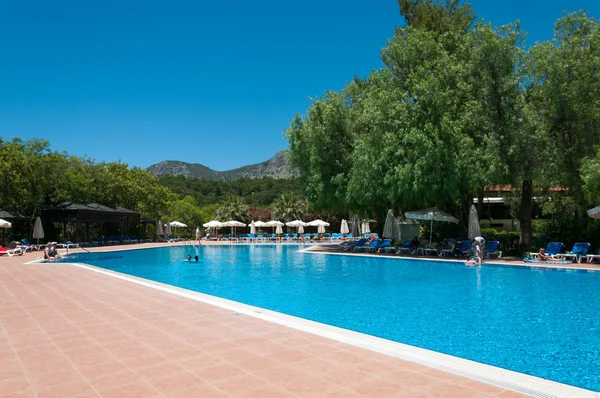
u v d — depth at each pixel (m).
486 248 21.16
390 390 4.36
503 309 10.18
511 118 20.44
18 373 5.04
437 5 30.48
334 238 46.09
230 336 6.62
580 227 20.09
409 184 21.69
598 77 19.88
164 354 5.72
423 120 21.95
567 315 9.45
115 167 46.84
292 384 4.57
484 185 21.27
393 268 19.41
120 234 46.34
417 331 8.21
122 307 9.16
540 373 5.87
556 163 20.33
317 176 27.62
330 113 27.80
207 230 58.81
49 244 24.03
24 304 9.68
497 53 20.73
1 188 33.34
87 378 4.84
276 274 18.17
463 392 4.28
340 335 6.62
